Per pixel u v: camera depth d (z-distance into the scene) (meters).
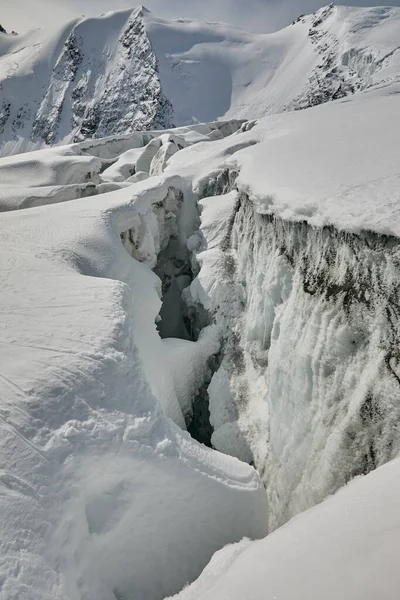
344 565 1.96
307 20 144.25
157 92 106.00
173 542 4.55
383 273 4.84
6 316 6.09
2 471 3.67
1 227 10.32
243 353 9.39
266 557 2.54
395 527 2.05
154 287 9.95
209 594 2.53
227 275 10.83
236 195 12.78
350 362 5.25
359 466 4.89
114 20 128.88
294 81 115.69
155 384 7.48
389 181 5.85
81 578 3.66
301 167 8.12
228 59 142.25
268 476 7.10
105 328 5.81
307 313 6.26
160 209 14.09
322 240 6.06
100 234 10.05
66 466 3.98
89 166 25.09
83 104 117.56
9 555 3.16
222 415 8.86
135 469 4.43
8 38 157.75
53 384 4.63
